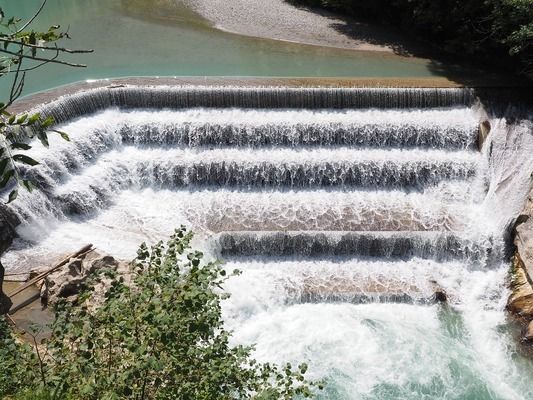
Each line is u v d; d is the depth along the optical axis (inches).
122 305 308.2
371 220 764.6
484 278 694.5
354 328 627.5
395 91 887.1
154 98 890.1
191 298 301.9
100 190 787.4
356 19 1282.0
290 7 1338.6
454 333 626.2
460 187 820.6
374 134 856.9
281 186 828.6
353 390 560.4
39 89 918.4
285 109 892.6
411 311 652.1
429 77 979.3
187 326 313.4
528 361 593.6
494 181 795.4
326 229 746.2
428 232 719.7
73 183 770.8
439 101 896.9
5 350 341.4
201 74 988.6
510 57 1010.7
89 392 282.4
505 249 714.2
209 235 732.0
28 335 539.8
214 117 872.3
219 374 313.0
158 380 303.4
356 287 676.1
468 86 913.5
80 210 755.4
